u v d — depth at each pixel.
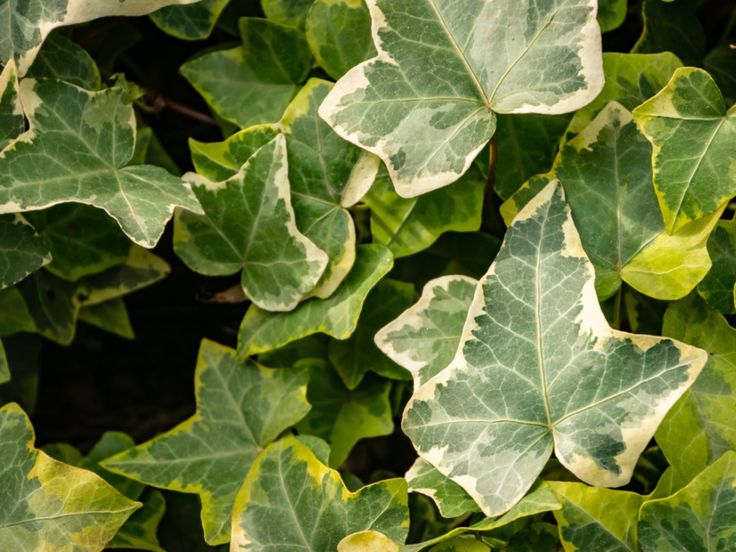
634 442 0.19
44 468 0.22
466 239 0.24
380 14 0.21
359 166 0.22
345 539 0.20
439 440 0.20
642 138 0.21
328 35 0.23
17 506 0.22
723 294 0.21
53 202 0.21
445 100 0.21
